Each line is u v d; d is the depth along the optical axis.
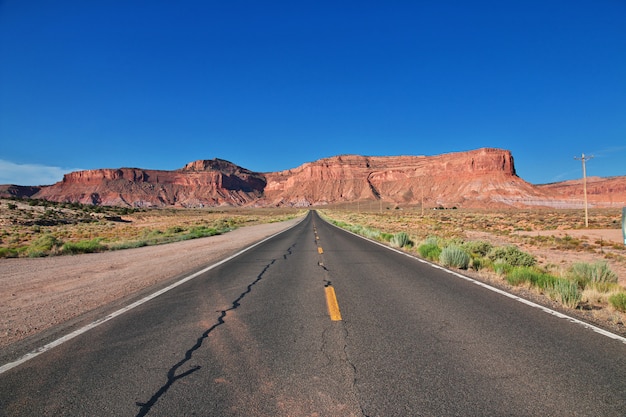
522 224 43.88
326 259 12.97
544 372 3.63
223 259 13.21
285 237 24.89
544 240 24.39
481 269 10.42
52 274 10.06
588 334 4.77
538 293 7.30
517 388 3.32
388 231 31.89
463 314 5.75
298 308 6.19
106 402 3.12
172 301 6.79
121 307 6.35
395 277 9.21
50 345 4.48
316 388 3.33
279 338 4.68
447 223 48.22
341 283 8.43
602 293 6.85
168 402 3.10
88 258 14.16
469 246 15.46
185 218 81.31
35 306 6.49
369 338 4.64
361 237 24.48
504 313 5.80
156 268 11.08
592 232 30.73
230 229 38.53
